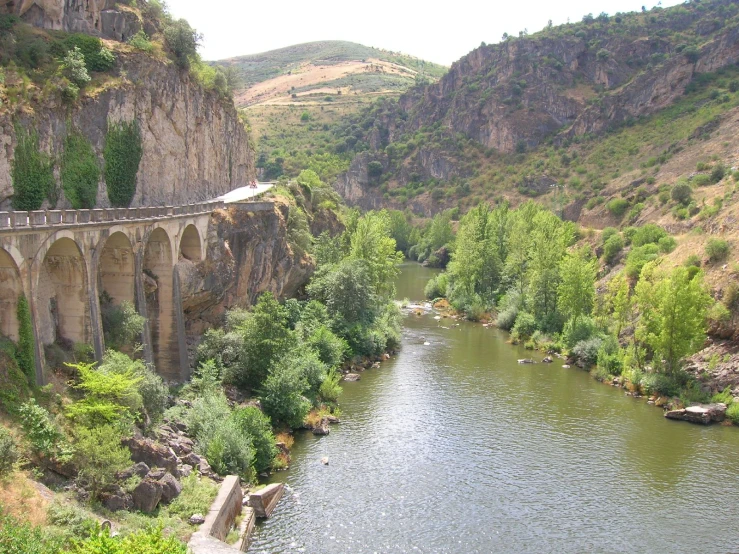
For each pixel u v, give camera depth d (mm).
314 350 62219
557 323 82125
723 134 126188
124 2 64125
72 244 38844
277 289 71625
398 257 96750
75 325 40312
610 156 155125
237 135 96188
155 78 60719
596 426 54031
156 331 50875
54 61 49281
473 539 36812
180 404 45500
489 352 77688
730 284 65000
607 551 36031
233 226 60656
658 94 161375
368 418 54281
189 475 36938
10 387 32219
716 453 49000
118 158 53875
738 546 36781
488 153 194125
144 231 46312
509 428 53031
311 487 42031
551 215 112250
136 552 21719
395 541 36219
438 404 58250
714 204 90875
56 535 25438
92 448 31281
